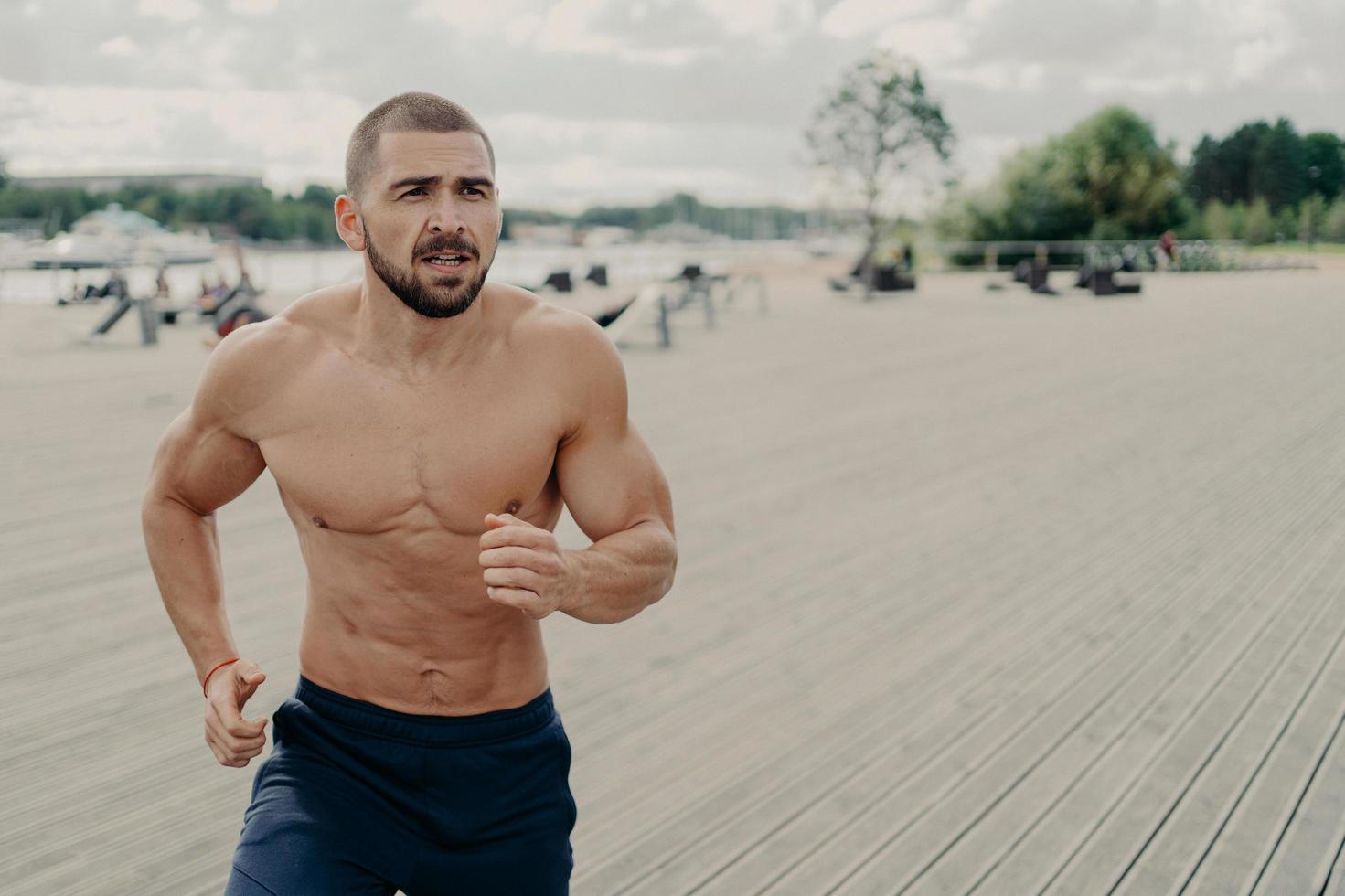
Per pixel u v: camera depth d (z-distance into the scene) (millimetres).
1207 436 7176
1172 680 3424
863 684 3424
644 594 1430
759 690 3381
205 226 34688
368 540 1431
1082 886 2350
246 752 1438
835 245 32938
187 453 1502
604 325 12641
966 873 2400
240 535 5027
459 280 1303
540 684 1562
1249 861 2430
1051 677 3457
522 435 1416
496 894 1508
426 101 1314
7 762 2924
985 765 2891
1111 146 41000
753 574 4500
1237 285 23016
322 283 22625
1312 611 4012
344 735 1493
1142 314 16516
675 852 2490
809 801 2715
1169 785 2770
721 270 26953
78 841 2543
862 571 4523
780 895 2324
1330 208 39750
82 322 15531
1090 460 6527
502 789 1498
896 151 20922
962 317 16141
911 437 7234
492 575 1250
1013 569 4547
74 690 3387
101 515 5352
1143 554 4723
